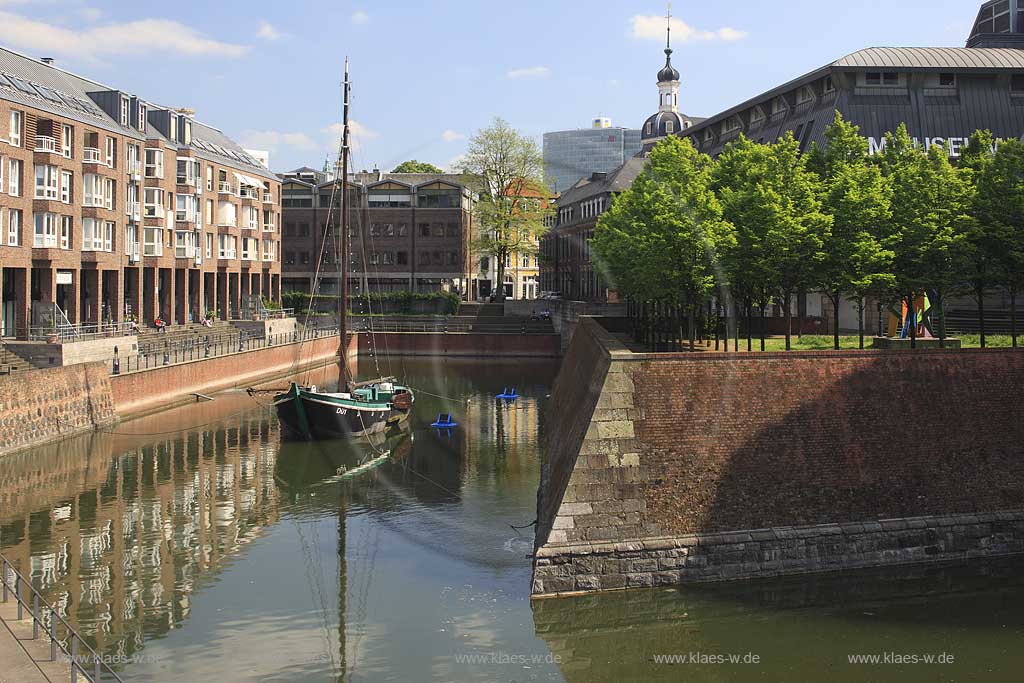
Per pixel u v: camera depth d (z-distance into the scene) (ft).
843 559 99.45
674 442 98.27
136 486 142.00
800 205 128.36
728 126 301.84
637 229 157.48
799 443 101.40
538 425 201.36
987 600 93.86
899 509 102.68
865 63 225.35
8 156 190.19
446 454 167.63
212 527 120.67
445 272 412.36
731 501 98.58
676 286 137.80
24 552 110.22
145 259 257.55
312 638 84.79
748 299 137.28
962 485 104.88
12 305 214.48
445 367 321.52
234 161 319.06
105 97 240.94
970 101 227.40
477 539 114.73
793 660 81.87
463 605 93.04
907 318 151.94
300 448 173.06
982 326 128.57
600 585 94.27
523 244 335.47
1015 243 123.85
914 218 127.85
